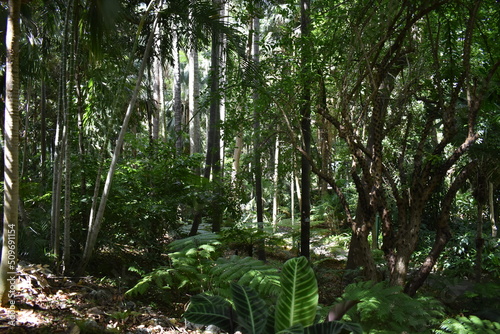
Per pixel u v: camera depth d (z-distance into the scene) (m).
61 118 4.95
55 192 4.71
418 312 3.76
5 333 2.93
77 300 3.93
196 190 6.43
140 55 7.21
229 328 2.52
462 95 6.48
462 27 5.63
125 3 5.78
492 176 7.85
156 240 6.25
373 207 4.83
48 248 4.90
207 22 5.47
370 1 4.92
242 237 6.95
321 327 2.26
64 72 4.69
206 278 4.55
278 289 3.98
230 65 6.23
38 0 5.96
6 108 3.29
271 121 6.34
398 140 7.48
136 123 9.88
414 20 4.71
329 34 5.58
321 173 5.16
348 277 5.96
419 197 4.75
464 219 9.70
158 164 6.22
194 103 13.52
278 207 16.28
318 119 6.29
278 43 5.92
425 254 8.73
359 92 5.52
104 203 4.79
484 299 4.98
